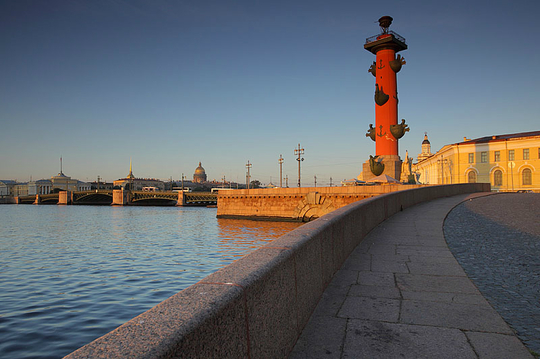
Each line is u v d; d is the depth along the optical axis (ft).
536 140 260.21
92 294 85.92
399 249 31.60
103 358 5.46
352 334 14.76
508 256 29.73
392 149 192.13
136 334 6.32
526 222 49.67
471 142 289.74
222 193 253.44
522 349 13.61
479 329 15.35
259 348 10.02
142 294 85.97
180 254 143.95
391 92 194.08
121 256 140.05
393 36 189.47
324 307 17.76
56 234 219.20
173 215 390.01
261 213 236.84
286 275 12.93
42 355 53.31
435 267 25.53
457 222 50.60
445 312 17.22
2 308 74.90
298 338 14.24
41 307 75.77
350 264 26.35
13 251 154.10
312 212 214.07
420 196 83.46
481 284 22.09
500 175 274.98
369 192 188.24
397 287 20.99
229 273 10.21
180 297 8.22
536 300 19.15
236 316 8.64
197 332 6.91
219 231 207.00
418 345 13.92
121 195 613.93
